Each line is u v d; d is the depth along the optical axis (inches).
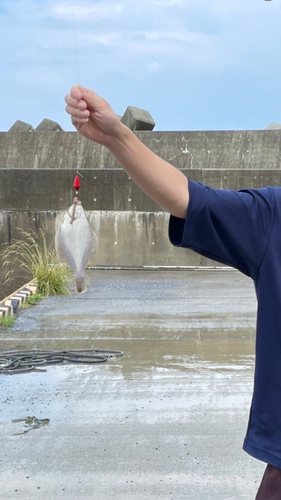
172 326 284.4
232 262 72.4
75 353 233.0
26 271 530.9
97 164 569.6
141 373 206.8
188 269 526.0
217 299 359.9
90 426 157.6
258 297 72.0
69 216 75.8
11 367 213.2
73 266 74.4
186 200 70.1
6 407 172.4
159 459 138.3
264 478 70.6
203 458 138.7
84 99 66.1
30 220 534.3
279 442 68.5
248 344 248.4
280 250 70.0
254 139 559.5
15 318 307.1
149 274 494.3
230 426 157.5
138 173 70.1
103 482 127.6
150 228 534.9
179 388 189.5
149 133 569.6
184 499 120.6
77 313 320.2
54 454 140.9
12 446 145.5
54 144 582.6
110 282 442.3
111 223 536.1
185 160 560.7
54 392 186.1
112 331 275.0
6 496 121.8
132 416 164.9
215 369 211.2
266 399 70.2
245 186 523.8
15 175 533.3
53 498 121.2
